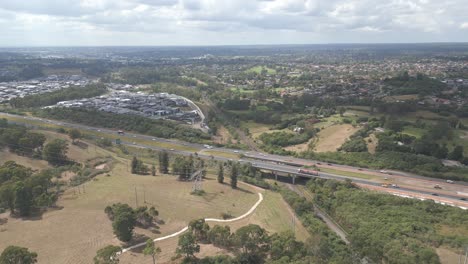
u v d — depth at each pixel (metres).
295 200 199.25
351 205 187.62
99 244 149.88
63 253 142.50
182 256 138.75
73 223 166.88
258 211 193.00
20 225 164.50
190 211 185.62
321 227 167.75
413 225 160.00
